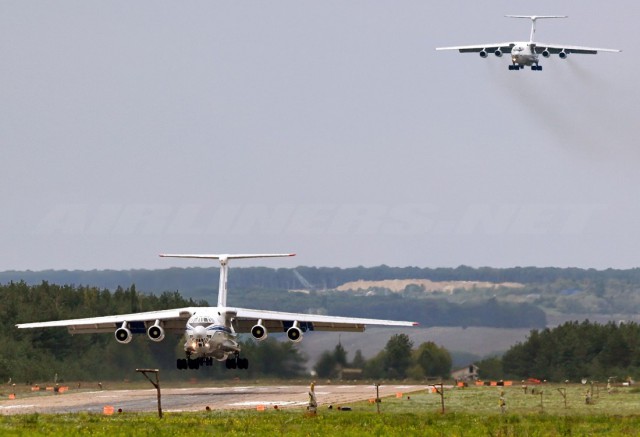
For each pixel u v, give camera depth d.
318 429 126.62
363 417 141.75
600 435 120.94
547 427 128.38
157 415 147.50
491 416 141.75
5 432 120.62
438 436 120.62
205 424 131.62
